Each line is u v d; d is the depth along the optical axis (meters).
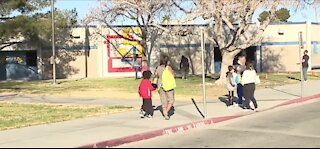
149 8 29.69
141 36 41.28
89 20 38.09
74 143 10.38
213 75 41.44
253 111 16.66
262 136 11.50
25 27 37.91
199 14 25.83
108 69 46.62
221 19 27.78
